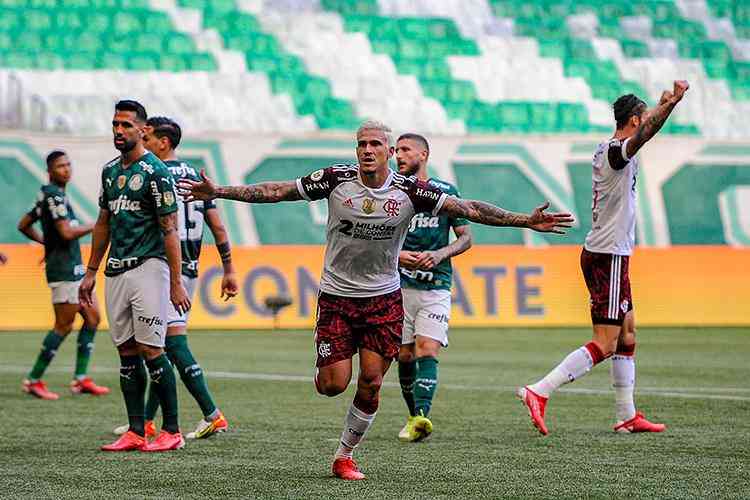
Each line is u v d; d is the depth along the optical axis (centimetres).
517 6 7525
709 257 5897
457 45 7275
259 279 5450
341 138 5644
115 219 1962
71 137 5391
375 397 1684
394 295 1706
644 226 5850
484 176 5741
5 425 2348
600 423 2362
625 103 2198
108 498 1525
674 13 7694
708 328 5647
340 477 1691
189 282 2186
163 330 1972
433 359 2183
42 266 5297
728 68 7500
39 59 6575
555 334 5191
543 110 7131
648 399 2794
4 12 6681
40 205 2933
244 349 4391
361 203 1630
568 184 5791
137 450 1977
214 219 2241
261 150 5572
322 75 6956
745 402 2730
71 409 2652
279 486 1617
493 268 5638
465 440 2112
